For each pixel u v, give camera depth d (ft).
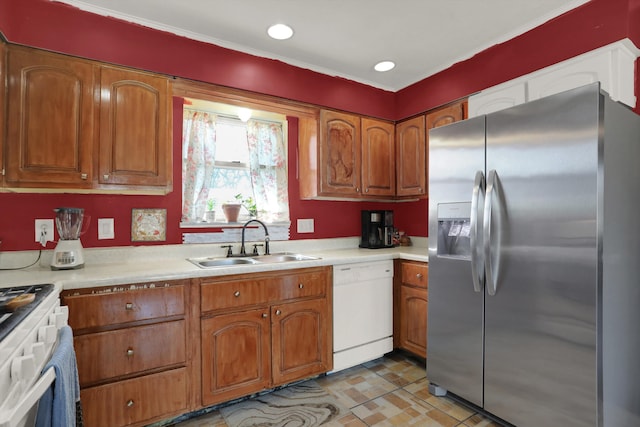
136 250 7.23
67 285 4.95
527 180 5.22
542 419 5.05
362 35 7.29
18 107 5.31
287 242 9.22
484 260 5.61
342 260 7.70
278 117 9.42
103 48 6.17
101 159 5.94
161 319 5.66
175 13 6.39
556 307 4.87
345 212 10.35
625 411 5.00
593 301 4.50
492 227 5.66
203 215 8.39
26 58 5.41
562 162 4.82
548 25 6.71
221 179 8.92
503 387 5.58
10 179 5.23
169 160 6.62
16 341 2.68
